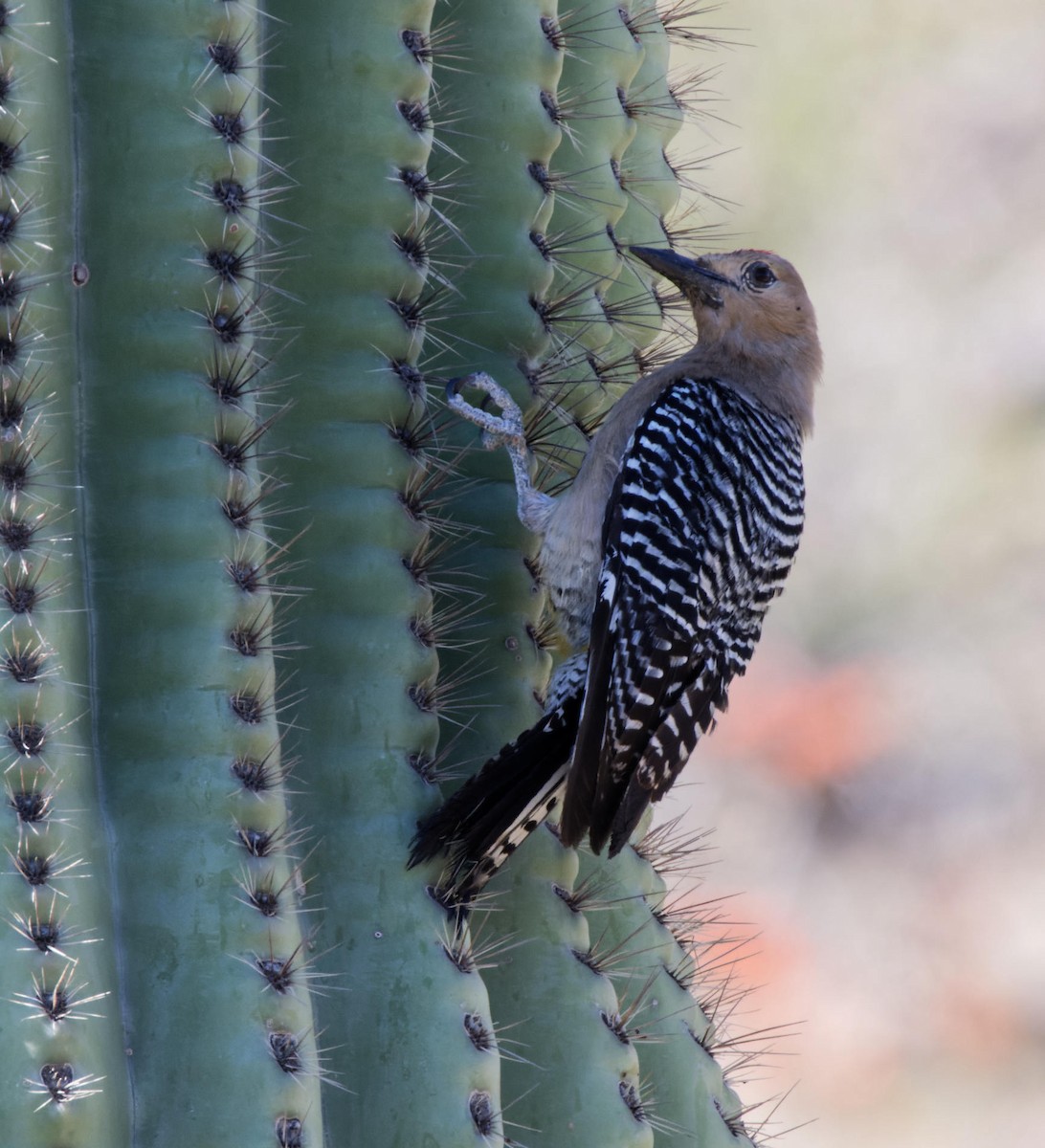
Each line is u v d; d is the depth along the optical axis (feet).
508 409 24.25
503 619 24.72
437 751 23.88
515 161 24.23
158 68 19.49
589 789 23.11
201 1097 18.63
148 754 19.25
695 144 73.20
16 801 17.78
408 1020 20.90
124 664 19.35
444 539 24.45
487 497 25.08
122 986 18.80
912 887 63.00
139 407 19.43
